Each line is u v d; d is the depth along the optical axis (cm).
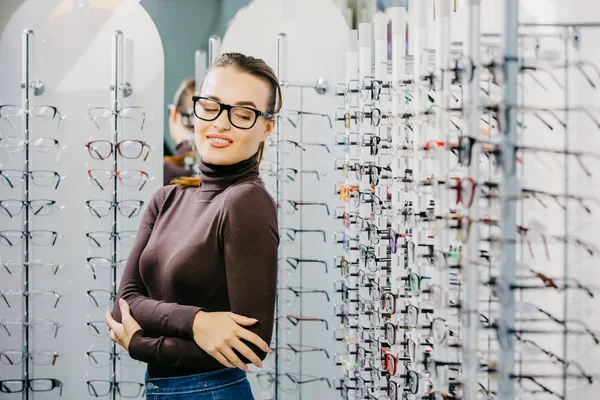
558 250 186
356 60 305
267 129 217
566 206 176
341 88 368
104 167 366
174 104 414
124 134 367
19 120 359
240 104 206
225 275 200
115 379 362
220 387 204
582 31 187
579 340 185
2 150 359
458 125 216
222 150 205
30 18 363
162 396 206
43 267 363
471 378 166
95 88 366
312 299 374
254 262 193
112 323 211
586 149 188
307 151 372
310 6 370
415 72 202
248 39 370
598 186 187
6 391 360
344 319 320
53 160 364
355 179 299
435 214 183
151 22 368
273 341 368
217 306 204
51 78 364
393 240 230
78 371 366
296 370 372
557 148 189
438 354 183
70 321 366
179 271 198
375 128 262
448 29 181
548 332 169
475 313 165
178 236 207
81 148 366
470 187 164
